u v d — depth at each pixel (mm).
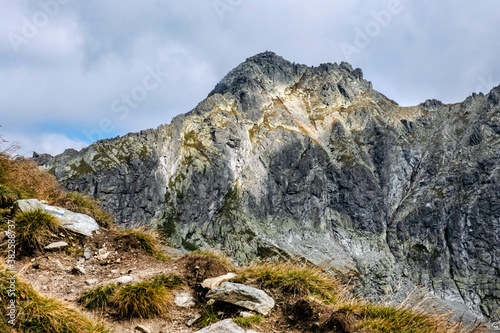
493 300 173250
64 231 10672
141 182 188875
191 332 7832
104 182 178875
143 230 12359
